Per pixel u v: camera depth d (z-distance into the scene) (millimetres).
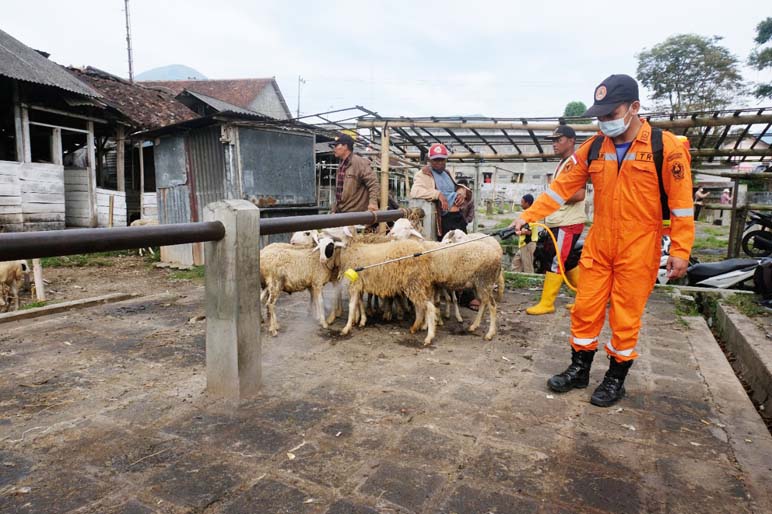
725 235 16078
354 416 2887
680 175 2795
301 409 2975
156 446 2551
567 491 2182
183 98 20234
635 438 2664
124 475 2291
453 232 4711
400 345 4258
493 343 4344
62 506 2062
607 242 3045
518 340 4445
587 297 3182
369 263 4438
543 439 2643
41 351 4098
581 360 3303
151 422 2812
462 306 5844
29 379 3482
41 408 3008
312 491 2166
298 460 2412
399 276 4348
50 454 2480
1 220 12031
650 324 4902
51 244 2219
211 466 2361
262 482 2232
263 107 39125
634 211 2920
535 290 6613
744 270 6500
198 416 2885
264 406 3014
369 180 5938
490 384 3400
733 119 6301
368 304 5430
